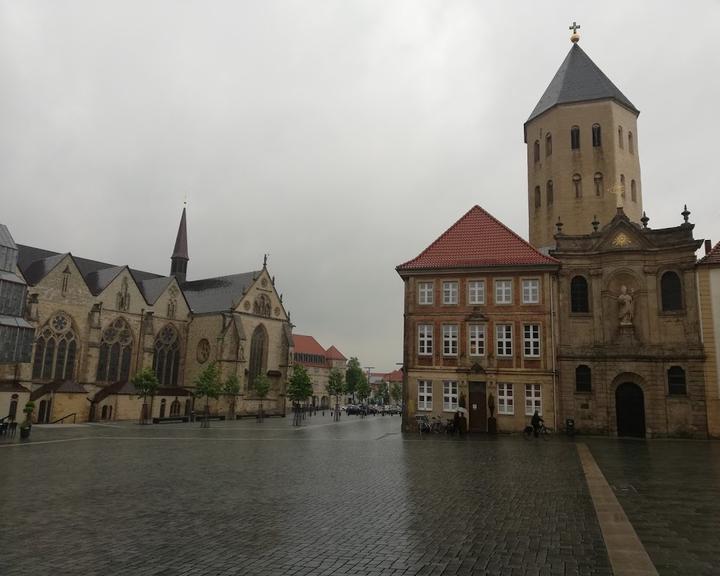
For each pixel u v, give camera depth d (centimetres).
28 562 958
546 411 4488
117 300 7588
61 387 6494
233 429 5134
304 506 1451
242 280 9044
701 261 4388
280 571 909
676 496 1622
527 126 6606
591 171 5953
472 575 888
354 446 3297
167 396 7688
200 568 925
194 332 8612
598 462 2533
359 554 1009
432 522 1268
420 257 5062
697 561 967
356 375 15912
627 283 4584
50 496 1595
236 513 1362
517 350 4625
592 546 1064
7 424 4359
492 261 4844
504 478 1977
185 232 10225
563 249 4769
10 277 5372
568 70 6391
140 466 2309
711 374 4238
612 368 4472
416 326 4894
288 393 8038
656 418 4309
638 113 6262
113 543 1083
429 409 4750
